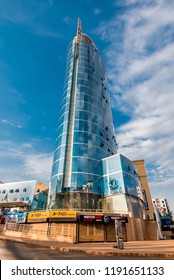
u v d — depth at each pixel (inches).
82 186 1486.2
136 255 440.5
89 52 2632.9
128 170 1608.0
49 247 616.7
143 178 2358.5
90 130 1861.5
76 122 1846.7
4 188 2637.8
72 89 2165.4
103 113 2201.0
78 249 546.3
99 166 1705.2
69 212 1064.2
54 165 1707.7
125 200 1365.7
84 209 1368.1
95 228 1059.3
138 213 1418.6
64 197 1441.9
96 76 2450.8
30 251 518.0
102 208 1444.4
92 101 2110.0
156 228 1449.3
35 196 2177.7
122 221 1134.4
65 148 1704.0
